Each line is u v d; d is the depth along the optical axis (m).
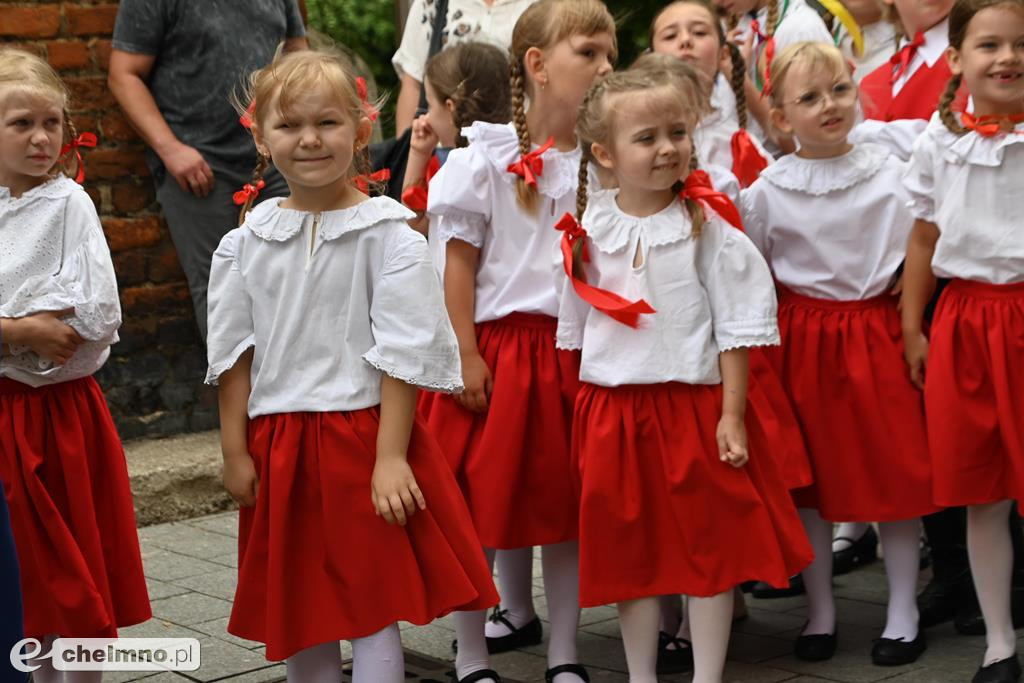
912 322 4.51
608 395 4.06
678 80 3.97
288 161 3.54
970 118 4.23
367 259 3.58
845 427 4.57
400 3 8.08
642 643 4.08
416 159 5.09
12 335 3.77
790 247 4.67
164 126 6.68
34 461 3.83
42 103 3.92
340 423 3.52
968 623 4.73
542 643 4.82
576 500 4.28
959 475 4.23
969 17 4.17
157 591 5.38
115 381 6.93
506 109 4.94
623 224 4.09
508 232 4.33
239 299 3.65
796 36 5.44
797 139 4.68
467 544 3.62
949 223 4.27
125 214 6.92
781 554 3.99
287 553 3.53
